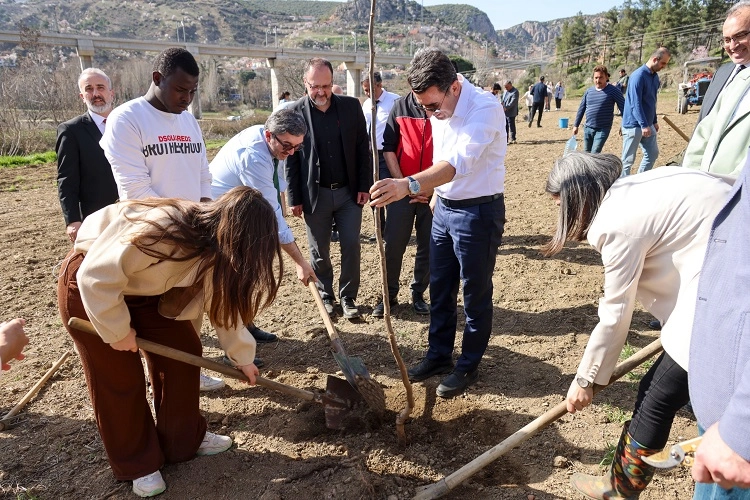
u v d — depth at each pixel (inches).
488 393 142.3
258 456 121.4
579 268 223.3
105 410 104.5
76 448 123.6
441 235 138.0
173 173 126.0
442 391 140.7
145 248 85.9
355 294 188.2
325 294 190.5
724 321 65.4
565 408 98.0
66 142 147.7
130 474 108.4
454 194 129.6
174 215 88.6
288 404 140.3
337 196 177.2
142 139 121.1
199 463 118.3
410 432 129.1
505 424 130.2
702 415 69.6
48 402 140.6
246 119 1328.7
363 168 178.1
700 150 136.9
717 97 133.3
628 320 85.9
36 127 772.0
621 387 141.3
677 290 82.2
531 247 252.1
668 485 109.9
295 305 198.8
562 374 148.4
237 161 144.2
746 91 121.5
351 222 179.8
